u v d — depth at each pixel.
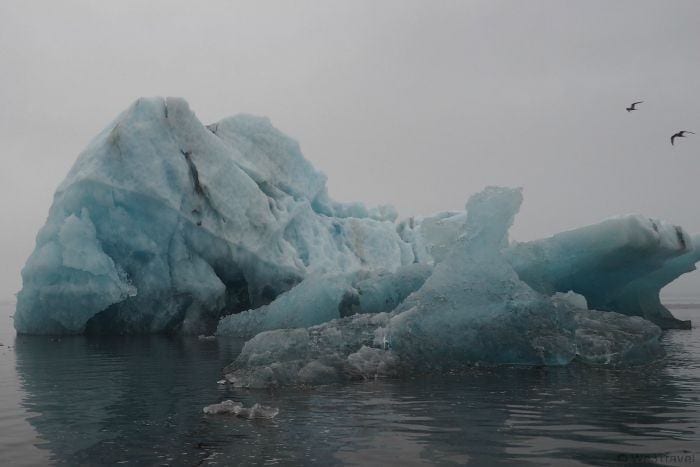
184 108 17.91
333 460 3.99
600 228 13.51
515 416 5.37
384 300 15.15
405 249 25.84
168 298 17.59
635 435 4.55
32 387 7.48
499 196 10.53
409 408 5.85
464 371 8.84
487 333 9.62
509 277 10.14
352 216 26.20
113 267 16.58
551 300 10.05
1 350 12.67
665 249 14.88
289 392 6.97
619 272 15.52
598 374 8.29
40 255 16.66
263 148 21.33
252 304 19.23
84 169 16.92
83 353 11.90
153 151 17.06
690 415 5.29
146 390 7.17
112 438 4.70
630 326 10.45
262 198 18.83
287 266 18.91
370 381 7.89
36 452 4.33
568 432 4.68
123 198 16.78
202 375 8.51
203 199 17.75
